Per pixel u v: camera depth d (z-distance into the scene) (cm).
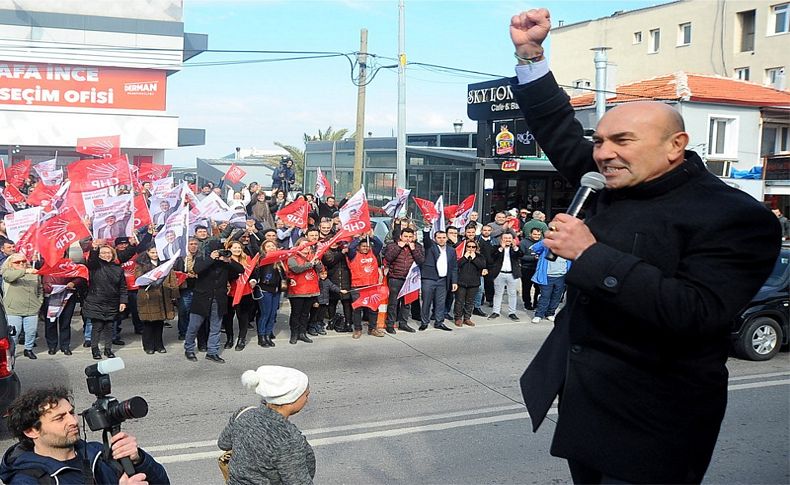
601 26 4012
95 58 2639
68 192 1308
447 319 1472
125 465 307
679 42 3697
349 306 1328
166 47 2717
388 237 1491
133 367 1052
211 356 1098
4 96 2562
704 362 188
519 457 690
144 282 1087
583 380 194
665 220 188
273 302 1209
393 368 1051
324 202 1959
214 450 708
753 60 3372
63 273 1109
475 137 3500
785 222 1892
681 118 196
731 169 2445
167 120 2753
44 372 1018
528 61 242
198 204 1371
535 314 1470
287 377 411
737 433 758
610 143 196
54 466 335
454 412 834
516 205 2598
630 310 178
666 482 189
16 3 2538
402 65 2055
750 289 181
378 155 3005
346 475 644
